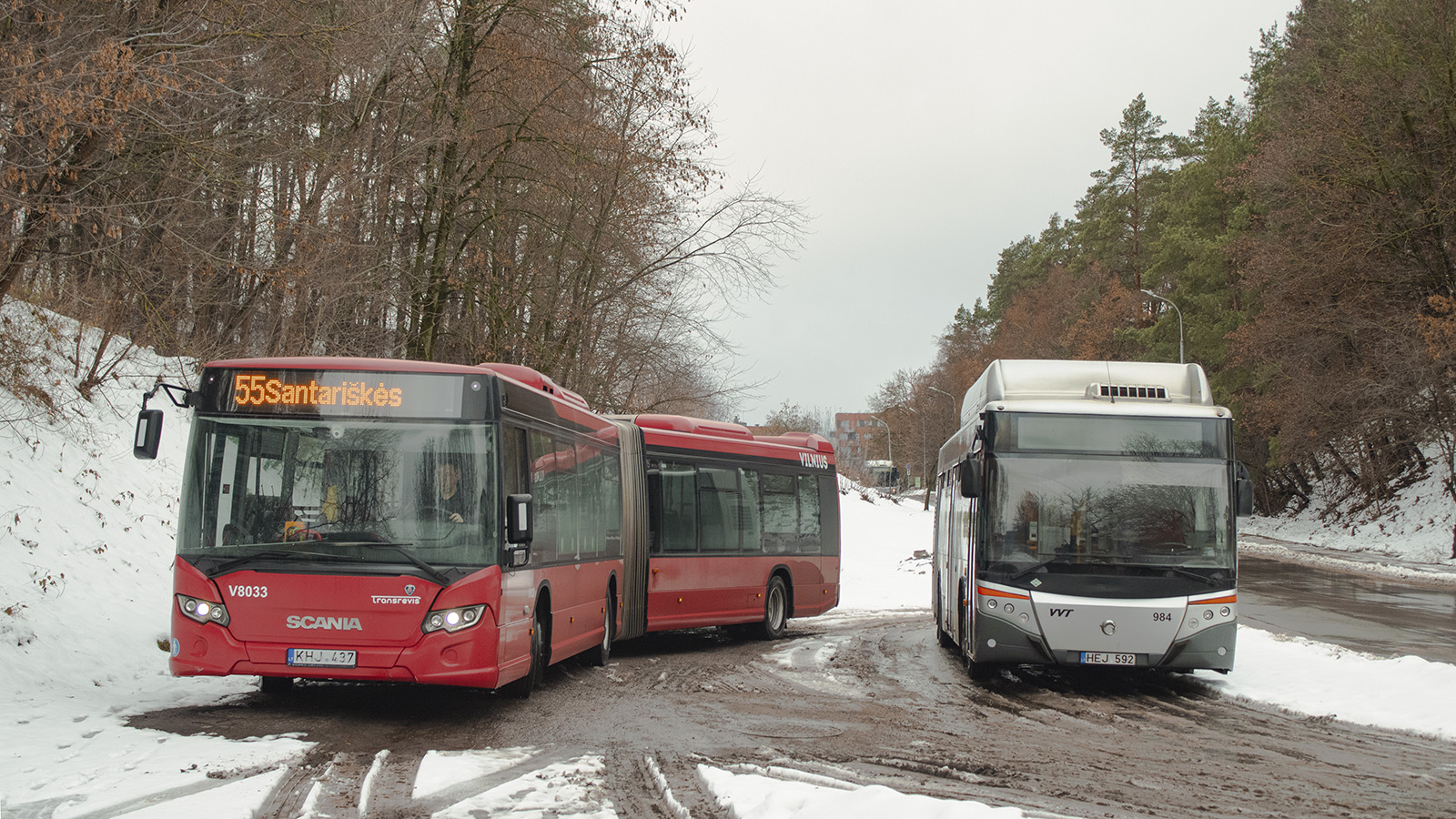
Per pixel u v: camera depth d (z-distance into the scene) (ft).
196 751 25.16
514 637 32.32
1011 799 22.38
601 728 30.42
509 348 86.53
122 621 40.06
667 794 22.30
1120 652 39.45
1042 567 40.19
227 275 60.59
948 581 54.65
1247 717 34.14
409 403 30.86
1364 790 23.72
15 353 51.65
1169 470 40.81
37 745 24.98
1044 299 276.41
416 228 83.66
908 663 48.60
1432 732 30.53
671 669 45.44
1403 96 129.90
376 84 71.72
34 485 46.57
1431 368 136.26
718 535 56.95
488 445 31.01
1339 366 160.25
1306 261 144.05
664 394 92.68
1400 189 137.59
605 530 46.14
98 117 40.83
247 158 55.36
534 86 78.95
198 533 29.99
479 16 75.87
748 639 61.05
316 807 20.84
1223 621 39.40
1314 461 213.25
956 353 358.64
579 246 81.76
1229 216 195.11
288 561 29.55
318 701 33.37
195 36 49.14
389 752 26.32
